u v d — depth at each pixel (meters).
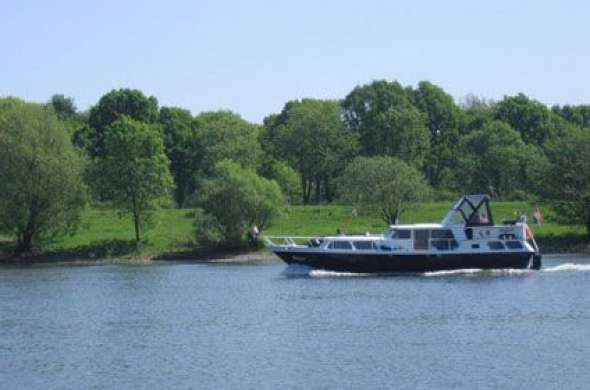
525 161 189.50
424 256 96.06
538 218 106.31
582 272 99.38
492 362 53.59
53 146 128.12
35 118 128.12
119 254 129.62
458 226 97.00
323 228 143.12
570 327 64.88
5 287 95.12
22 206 125.50
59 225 128.62
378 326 66.25
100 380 50.72
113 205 133.62
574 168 132.88
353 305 76.50
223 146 195.88
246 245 129.62
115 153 132.12
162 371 52.66
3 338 63.78
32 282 100.00
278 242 131.50
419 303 77.12
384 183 136.88
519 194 186.25
